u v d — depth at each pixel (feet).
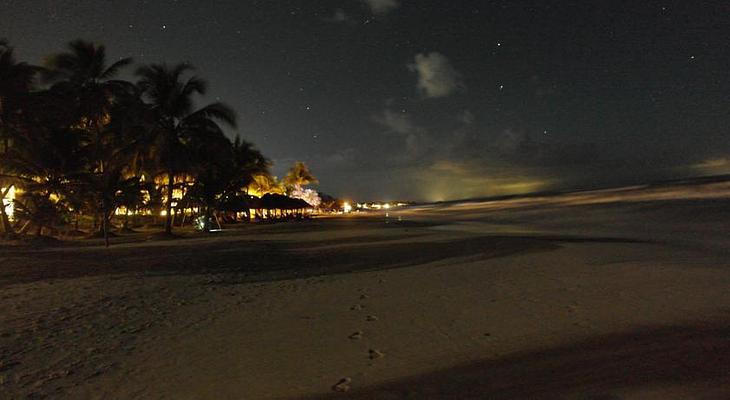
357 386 14.87
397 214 267.39
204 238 84.43
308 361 17.44
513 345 18.61
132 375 16.25
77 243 74.59
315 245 66.39
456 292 30.01
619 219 101.86
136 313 25.49
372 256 50.96
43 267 43.83
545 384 14.39
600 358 16.58
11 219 93.71
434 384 14.79
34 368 17.01
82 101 89.15
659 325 20.66
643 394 13.35
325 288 32.45
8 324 23.16
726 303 24.57
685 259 42.11
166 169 93.09
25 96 76.74
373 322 23.02
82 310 26.17
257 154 152.46
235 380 15.65
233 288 32.78
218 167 112.78
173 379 15.83
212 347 19.34
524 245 57.62
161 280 36.17
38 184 79.05
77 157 81.30
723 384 13.84
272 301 28.35
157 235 87.25
